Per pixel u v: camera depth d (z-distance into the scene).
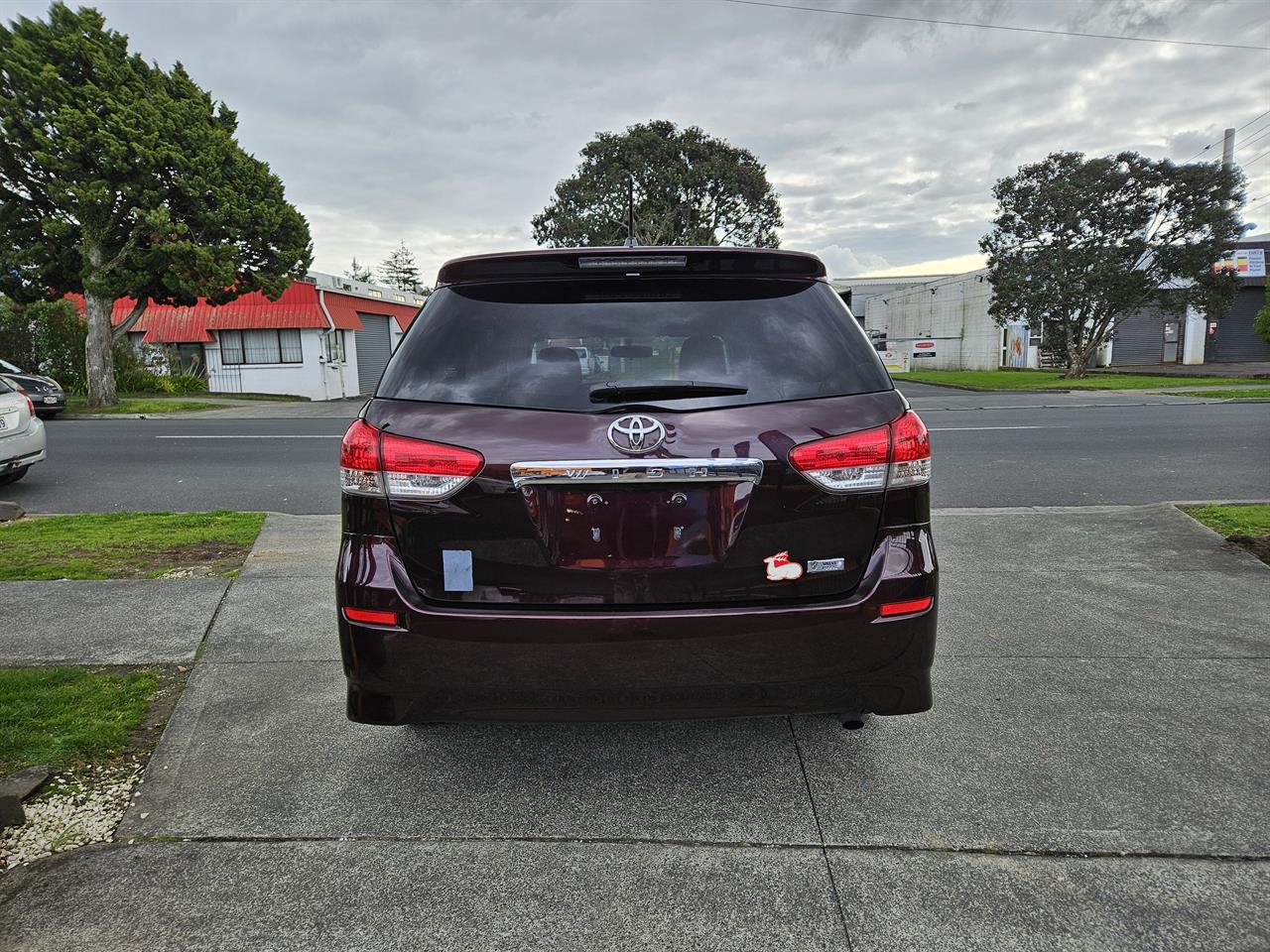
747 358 2.37
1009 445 10.43
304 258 21.23
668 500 2.24
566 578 2.26
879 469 2.32
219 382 27.19
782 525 2.27
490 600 2.27
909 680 2.38
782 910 2.15
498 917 2.13
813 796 2.66
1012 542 5.65
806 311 2.49
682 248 2.45
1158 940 2.03
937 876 2.28
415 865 2.34
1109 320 29.05
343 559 2.35
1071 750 2.92
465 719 2.35
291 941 2.05
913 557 2.34
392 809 2.61
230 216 19.22
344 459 2.36
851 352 2.45
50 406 17.19
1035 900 2.17
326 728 3.13
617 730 3.12
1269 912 2.12
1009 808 2.58
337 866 2.34
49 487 8.41
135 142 17.69
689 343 2.38
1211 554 5.25
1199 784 2.69
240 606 4.42
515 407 2.29
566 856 2.38
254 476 9.02
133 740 3.04
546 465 2.21
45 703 3.27
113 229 18.84
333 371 28.05
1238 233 26.67
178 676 3.55
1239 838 2.41
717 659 2.26
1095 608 4.35
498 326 2.43
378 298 32.44
